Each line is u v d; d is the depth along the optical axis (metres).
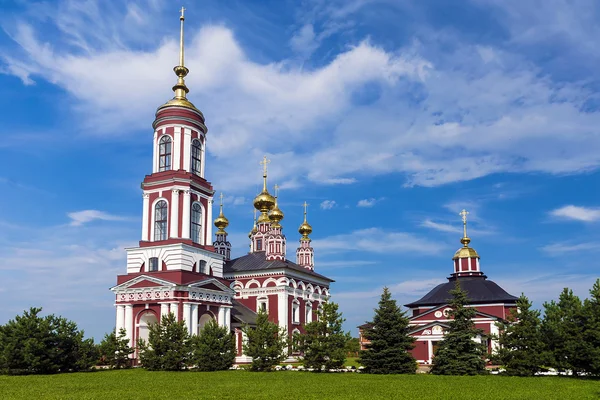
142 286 67.88
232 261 95.31
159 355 61.44
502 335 57.91
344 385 44.81
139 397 36.19
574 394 38.88
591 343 51.50
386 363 58.81
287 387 43.03
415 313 93.94
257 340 62.81
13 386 43.38
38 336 56.59
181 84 76.38
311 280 97.62
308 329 62.47
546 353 53.78
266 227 102.94
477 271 94.75
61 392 39.09
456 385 45.06
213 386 43.50
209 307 71.38
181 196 71.31
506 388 42.84
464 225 98.44
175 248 68.81
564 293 56.19
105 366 65.00
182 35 77.81
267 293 88.12
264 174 106.81
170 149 73.56
